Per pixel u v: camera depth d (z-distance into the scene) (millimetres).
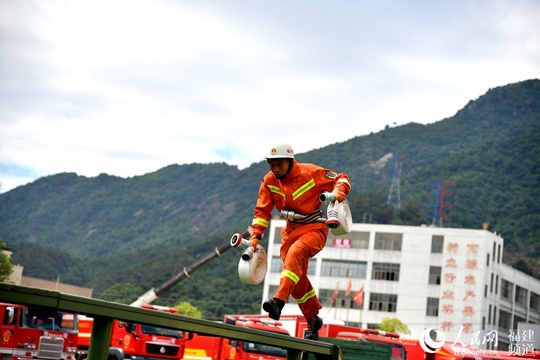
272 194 7246
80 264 174000
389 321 85812
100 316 4684
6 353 21906
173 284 44594
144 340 25734
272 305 6695
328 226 6840
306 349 6348
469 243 91938
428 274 92562
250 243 7145
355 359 25922
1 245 65000
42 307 4352
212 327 5480
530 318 108562
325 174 7133
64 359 23281
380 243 94312
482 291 91062
